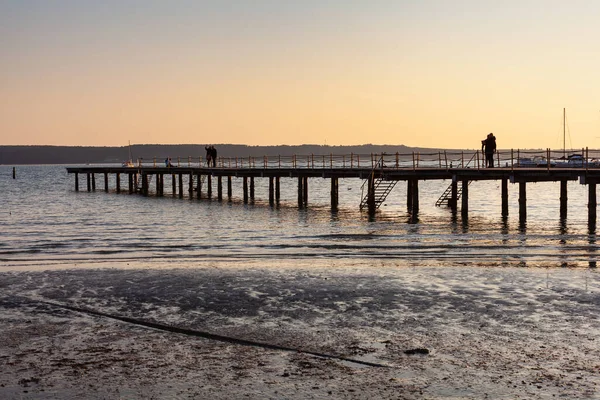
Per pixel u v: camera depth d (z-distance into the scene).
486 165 37.75
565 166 38.25
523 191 33.16
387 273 18.14
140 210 45.59
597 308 13.88
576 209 43.03
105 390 9.50
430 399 9.01
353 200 55.72
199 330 12.55
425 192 70.19
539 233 28.25
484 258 21.00
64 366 10.53
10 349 11.45
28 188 90.81
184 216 40.09
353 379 9.77
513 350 11.07
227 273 18.41
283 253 23.09
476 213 40.56
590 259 20.52
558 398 8.99
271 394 9.24
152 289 16.31
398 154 38.88
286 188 83.94
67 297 15.55
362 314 13.59
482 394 9.16
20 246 26.48
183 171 60.03
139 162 69.50
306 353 11.05
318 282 16.89
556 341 11.55
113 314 13.88
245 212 42.66
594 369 10.11
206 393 9.33
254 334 12.23
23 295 15.80
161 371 10.25
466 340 11.67
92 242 27.59
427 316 13.37
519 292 15.48
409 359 10.67
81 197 63.72
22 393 9.40
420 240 26.06
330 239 26.97
